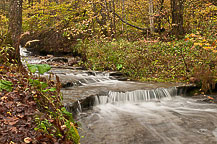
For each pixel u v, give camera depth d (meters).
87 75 9.35
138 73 9.48
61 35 16.53
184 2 12.14
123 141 3.74
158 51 9.96
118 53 10.45
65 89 6.42
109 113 5.29
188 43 9.34
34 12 14.29
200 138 3.98
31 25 16.05
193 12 12.89
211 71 7.25
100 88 6.84
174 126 4.54
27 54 18.34
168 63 9.21
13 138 2.39
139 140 3.81
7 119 2.68
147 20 15.84
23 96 3.35
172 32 11.70
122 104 6.18
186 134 4.15
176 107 6.00
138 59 9.77
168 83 8.02
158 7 14.20
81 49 12.64
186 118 5.05
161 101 6.60
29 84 3.75
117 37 13.84
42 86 3.50
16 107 3.01
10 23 5.51
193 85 7.55
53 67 11.06
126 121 4.76
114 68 10.20
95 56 11.14
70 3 14.29
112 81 8.63
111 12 13.23
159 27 13.55
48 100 3.45
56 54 16.75
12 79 3.80
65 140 2.79
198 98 6.91
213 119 5.00
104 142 3.66
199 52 8.55
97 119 4.79
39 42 18.58
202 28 10.73
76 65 12.10
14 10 5.55
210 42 5.82
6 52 4.83
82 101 5.23
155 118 5.02
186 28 11.85
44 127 2.69
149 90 6.76
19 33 5.59
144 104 6.24
